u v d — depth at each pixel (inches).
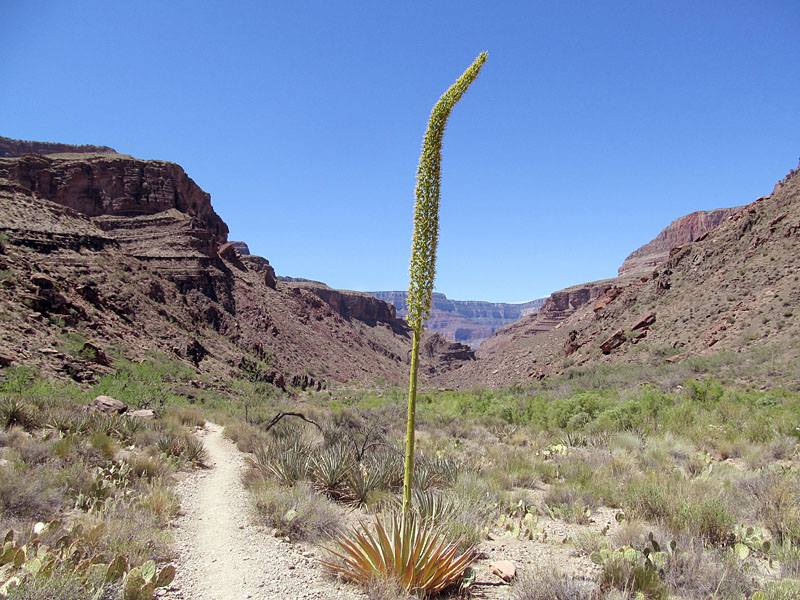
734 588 197.3
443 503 304.8
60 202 3545.8
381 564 205.6
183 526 308.0
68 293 1737.2
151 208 3789.4
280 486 390.6
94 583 178.4
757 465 484.7
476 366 5152.6
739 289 2289.6
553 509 357.4
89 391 976.3
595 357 2770.7
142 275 2573.8
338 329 5339.6
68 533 236.7
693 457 515.5
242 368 2097.7
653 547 238.4
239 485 456.1
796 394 984.9
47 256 1990.7
